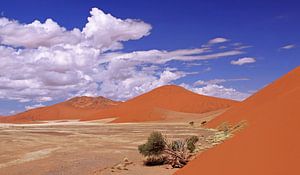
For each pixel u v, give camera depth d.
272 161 8.48
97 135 51.44
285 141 9.02
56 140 43.69
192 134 45.34
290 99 12.05
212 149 13.07
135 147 33.97
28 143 40.03
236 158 10.23
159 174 18.48
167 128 63.84
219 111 107.12
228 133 25.72
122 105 154.62
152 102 155.00
